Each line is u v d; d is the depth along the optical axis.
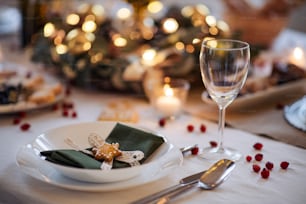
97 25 1.32
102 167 0.72
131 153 0.77
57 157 0.72
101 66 1.14
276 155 0.85
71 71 1.18
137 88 1.15
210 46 0.82
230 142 0.91
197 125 1.00
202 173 0.75
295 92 1.19
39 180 0.75
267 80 1.17
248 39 1.51
